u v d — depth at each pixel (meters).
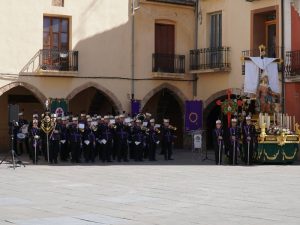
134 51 30.16
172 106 33.00
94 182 17.02
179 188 15.61
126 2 29.92
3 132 29.84
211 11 30.45
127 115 29.03
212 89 30.31
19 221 10.90
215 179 17.83
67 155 24.86
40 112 30.89
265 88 24.94
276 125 24.47
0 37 26.84
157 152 30.52
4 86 26.95
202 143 30.34
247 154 23.36
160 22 30.97
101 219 11.08
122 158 25.17
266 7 27.36
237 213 11.71
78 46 28.61
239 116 25.00
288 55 26.25
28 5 27.45
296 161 24.97
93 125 24.48
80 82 28.66
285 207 12.45
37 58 27.66
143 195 14.30
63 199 13.68
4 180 17.58
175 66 31.09
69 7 28.41
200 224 10.55
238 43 28.77
